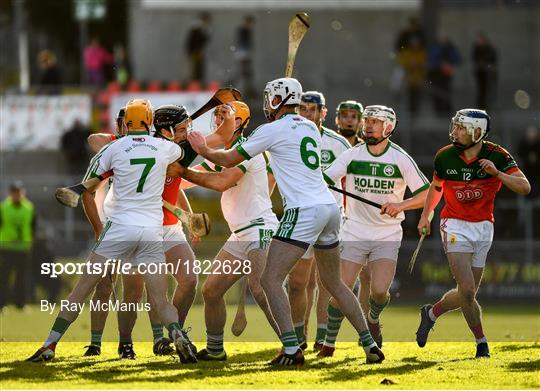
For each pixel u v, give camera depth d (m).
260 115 85.12
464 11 97.50
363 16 96.38
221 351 33.72
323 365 31.39
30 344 38.34
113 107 82.50
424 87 86.81
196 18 96.69
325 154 37.69
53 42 115.69
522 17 97.38
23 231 60.56
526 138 77.19
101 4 95.00
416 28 87.38
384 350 36.94
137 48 96.88
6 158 83.25
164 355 33.94
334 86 94.25
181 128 32.72
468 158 33.31
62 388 26.55
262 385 27.22
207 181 31.80
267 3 96.44
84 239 72.94
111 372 29.59
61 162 83.00
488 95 86.94
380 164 34.81
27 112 84.94
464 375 29.36
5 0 106.31
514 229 72.81
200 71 89.56
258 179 33.59
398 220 35.19
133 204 31.08
